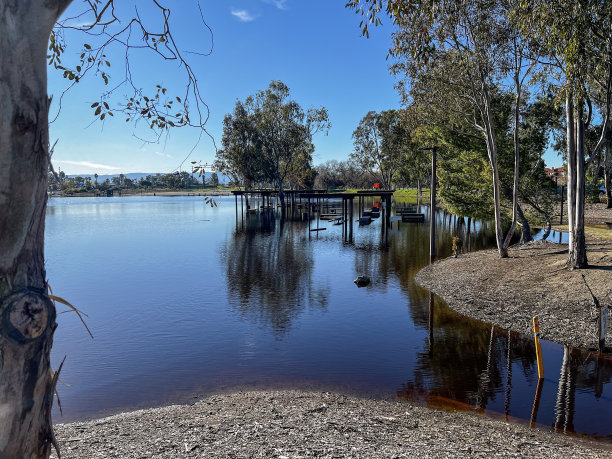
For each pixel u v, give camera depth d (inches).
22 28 62.0
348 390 322.3
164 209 3006.9
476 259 816.9
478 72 714.8
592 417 267.7
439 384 328.2
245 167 2618.1
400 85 805.9
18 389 62.9
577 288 528.4
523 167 945.5
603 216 1513.3
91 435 228.8
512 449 213.8
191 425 241.8
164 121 132.8
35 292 64.7
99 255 1056.2
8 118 61.1
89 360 396.5
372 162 2989.7
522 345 412.8
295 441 210.5
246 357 400.5
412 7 203.8
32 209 64.9
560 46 450.3
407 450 201.0
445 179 1090.1
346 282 738.8
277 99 2465.6
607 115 577.0
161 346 434.6
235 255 1051.9
